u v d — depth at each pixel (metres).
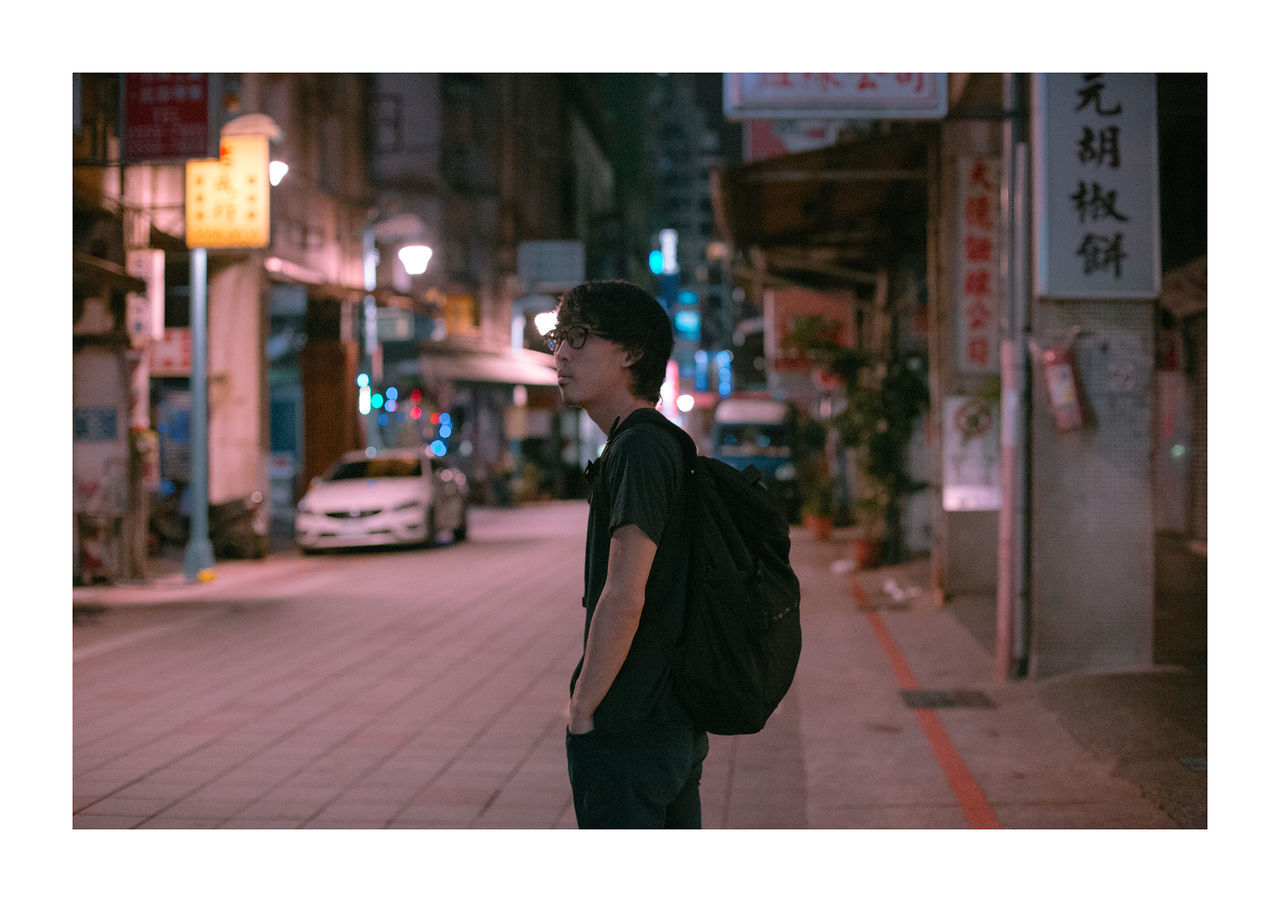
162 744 5.66
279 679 7.32
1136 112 6.46
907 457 13.34
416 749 5.59
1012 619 6.78
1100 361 6.61
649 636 2.11
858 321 17.80
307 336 20.25
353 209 20.23
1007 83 6.66
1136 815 4.33
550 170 40.81
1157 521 13.55
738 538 2.15
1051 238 6.47
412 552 16.12
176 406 22.03
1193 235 9.26
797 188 11.84
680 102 85.12
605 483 2.17
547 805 4.68
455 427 31.09
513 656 8.13
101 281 11.95
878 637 8.71
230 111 13.77
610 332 2.23
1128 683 6.18
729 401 24.52
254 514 15.39
